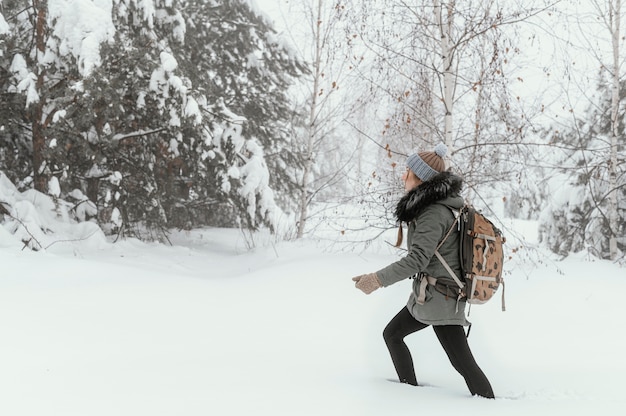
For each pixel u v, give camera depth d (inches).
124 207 468.8
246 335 190.1
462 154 349.7
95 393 106.7
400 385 116.3
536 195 585.9
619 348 180.7
